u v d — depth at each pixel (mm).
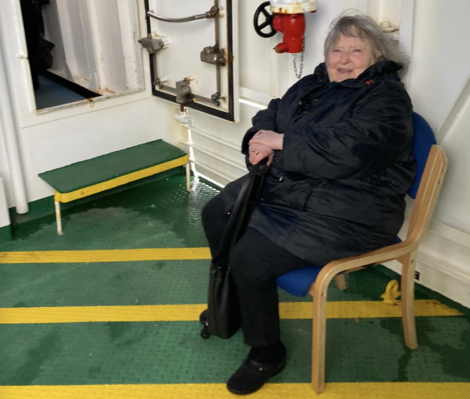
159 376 2379
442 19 2320
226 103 3297
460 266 2645
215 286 2303
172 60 3594
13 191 3496
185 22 3332
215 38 3131
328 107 2277
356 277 2977
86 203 3840
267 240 2139
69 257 3242
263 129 2445
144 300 2857
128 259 3209
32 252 3303
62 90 4746
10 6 3156
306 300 2818
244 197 2221
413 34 2432
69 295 2912
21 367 2445
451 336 2547
